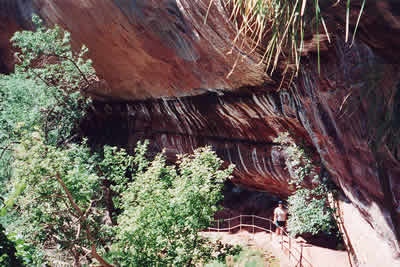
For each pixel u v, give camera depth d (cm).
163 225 689
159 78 1307
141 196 701
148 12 1020
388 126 505
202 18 791
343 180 782
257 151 1239
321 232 1147
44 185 721
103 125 1925
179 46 1040
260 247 1162
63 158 741
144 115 1675
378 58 476
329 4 333
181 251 666
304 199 1030
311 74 716
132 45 1206
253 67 859
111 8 1116
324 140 783
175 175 762
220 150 1394
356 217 812
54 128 1069
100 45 1328
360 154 635
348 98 603
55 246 804
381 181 594
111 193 967
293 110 921
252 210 1588
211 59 969
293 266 977
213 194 735
